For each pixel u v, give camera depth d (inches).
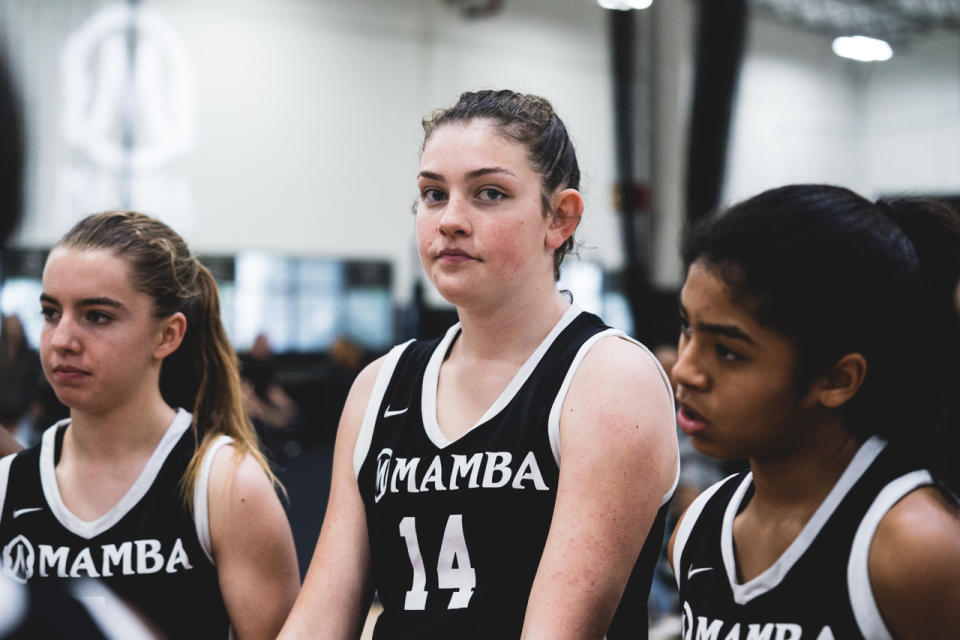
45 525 49.3
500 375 42.1
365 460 44.4
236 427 52.6
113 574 47.6
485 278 40.2
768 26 476.7
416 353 45.9
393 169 381.1
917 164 506.9
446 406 42.8
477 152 39.8
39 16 308.0
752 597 35.1
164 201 334.3
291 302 352.5
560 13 411.2
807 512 34.7
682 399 34.2
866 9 494.3
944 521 31.8
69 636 17.2
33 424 142.3
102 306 47.5
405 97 382.6
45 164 310.5
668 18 346.3
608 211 391.2
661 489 40.2
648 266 347.6
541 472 39.6
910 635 31.9
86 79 319.3
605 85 423.5
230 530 48.1
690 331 34.3
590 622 36.8
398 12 378.0
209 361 53.1
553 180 41.4
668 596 129.1
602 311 366.0
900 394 33.6
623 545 38.2
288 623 42.7
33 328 277.9
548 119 42.2
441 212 40.8
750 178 468.1
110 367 47.8
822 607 33.2
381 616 41.9
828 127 510.0
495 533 39.3
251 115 350.9
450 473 40.5
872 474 33.7
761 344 32.2
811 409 33.2
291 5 356.8
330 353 343.3
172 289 50.1
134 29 327.0
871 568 32.4
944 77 497.0
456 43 390.6
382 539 42.3
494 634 38.3
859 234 32.0
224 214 346.6
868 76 522.6
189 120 339.3
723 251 32.5
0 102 70.9
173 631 47.5
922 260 33.9
